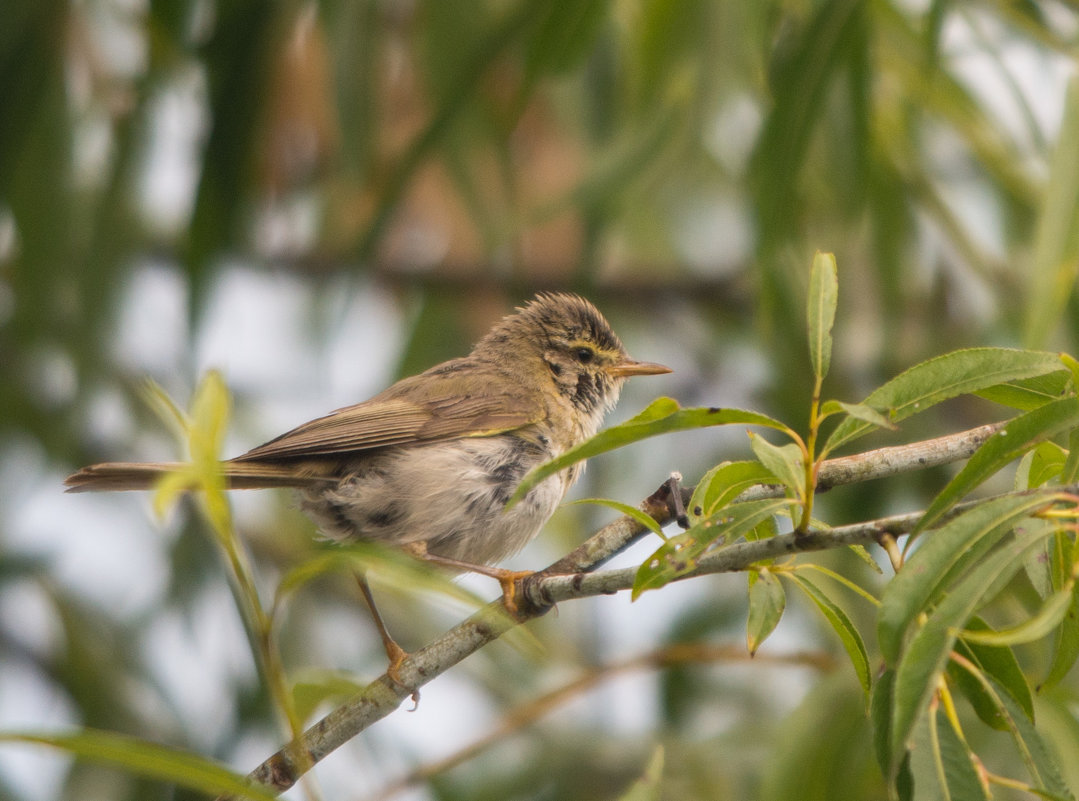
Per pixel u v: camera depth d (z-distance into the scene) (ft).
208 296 35.63
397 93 42.65
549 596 21.22
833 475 20.35
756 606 17.66
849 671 29.66
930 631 14.20
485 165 42.22
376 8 37.06
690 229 47.88
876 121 39.65
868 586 34.83
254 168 35.88
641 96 36.76
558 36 34.91
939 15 31.86
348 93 36.88
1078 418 15.53
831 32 32.71
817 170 38.17
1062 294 25.98
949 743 15.56
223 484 16.90
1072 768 25.12
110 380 38.01
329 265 46.42
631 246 47.78
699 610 41.68
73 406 36.83
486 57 34.73
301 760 16.94
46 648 40.88
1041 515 15.33
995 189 42.16
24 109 37.58
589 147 42.52
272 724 36.14
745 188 35.06
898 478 37.99
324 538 31.40
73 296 38.09
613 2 35.91
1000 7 33.68
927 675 13.94
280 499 45.50
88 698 38.88
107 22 40.83
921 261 44.39
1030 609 31.07
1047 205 26.30
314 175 43.73
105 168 37.22
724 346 47.88
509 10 35.70
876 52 37.24
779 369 39.32
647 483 44.86
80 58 40.19
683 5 36.27
